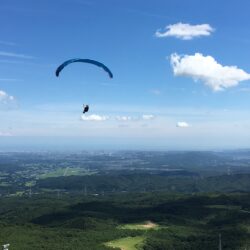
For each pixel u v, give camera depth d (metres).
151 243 172.75
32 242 164.88
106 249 158.12
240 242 172.00
